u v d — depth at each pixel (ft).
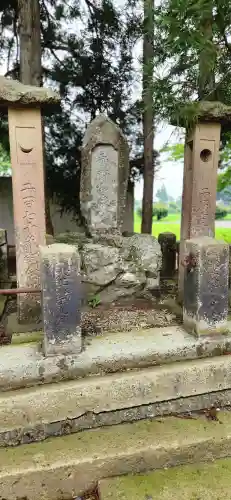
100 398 6.03
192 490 5.29
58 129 21.35
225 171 19.36
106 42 20.56
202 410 6.66
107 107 21.47
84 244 10.10
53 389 5.82
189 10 7.14
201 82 8.58
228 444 5.98
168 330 7.30
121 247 9.98
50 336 6.05
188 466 5.82
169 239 14.53
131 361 6.42
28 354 6.25
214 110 8.74
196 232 9.75
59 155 21.84
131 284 9.93
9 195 25.58
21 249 8.64
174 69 8.53
